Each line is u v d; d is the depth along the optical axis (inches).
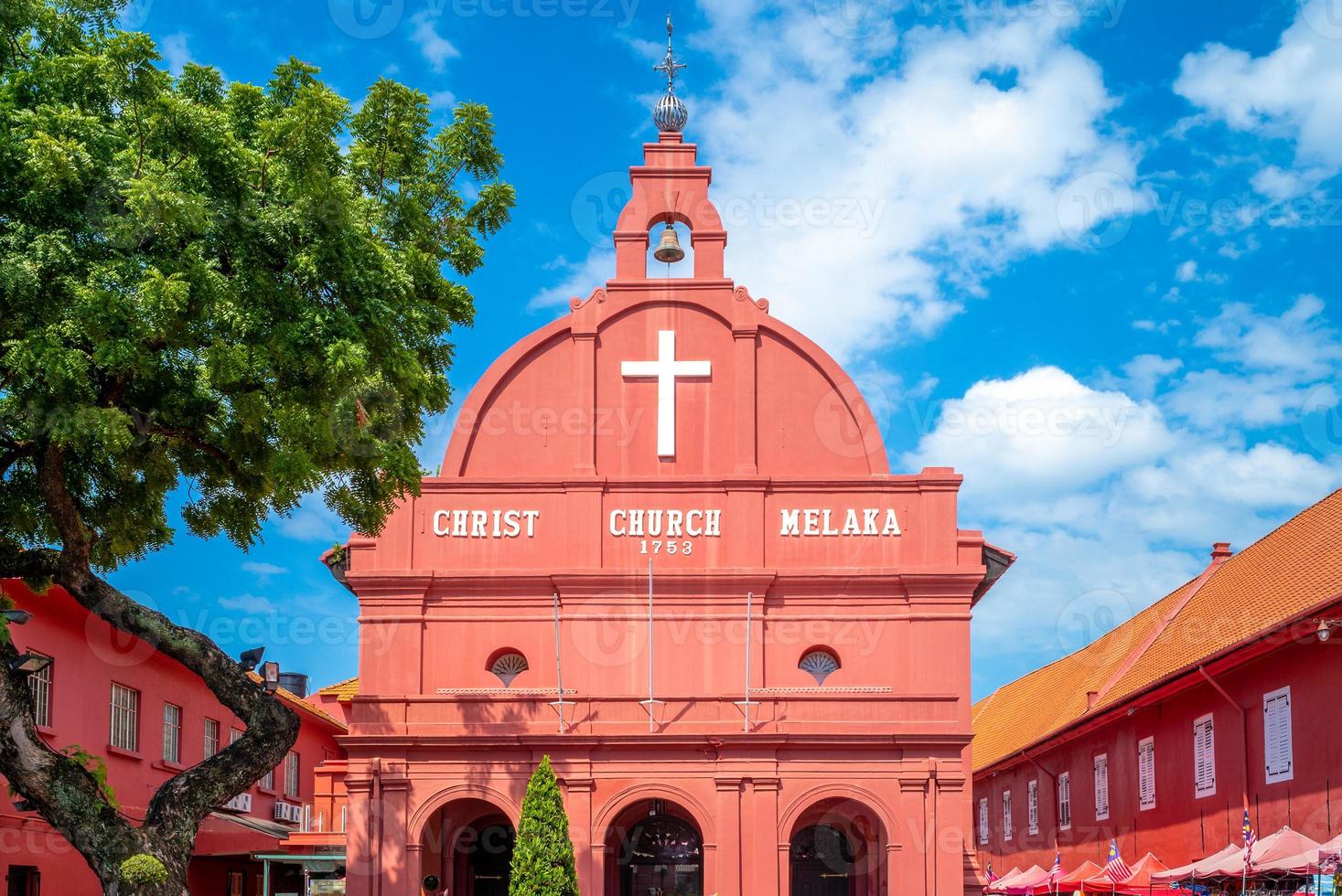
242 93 767.1
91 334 663.8
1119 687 1385.3
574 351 1161.4
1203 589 1439.5
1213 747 1111.6
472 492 1130.0
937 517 1119.0
